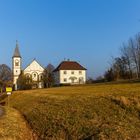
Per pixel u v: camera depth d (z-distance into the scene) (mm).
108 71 107188
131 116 22719
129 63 102562
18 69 159375
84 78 147250
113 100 28188
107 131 19203
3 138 20812
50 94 53562
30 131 25406
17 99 68000
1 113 40562
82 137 19453
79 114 25625
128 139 17984
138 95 28375
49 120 26516
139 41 115875
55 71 148750
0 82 149625
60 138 20562
